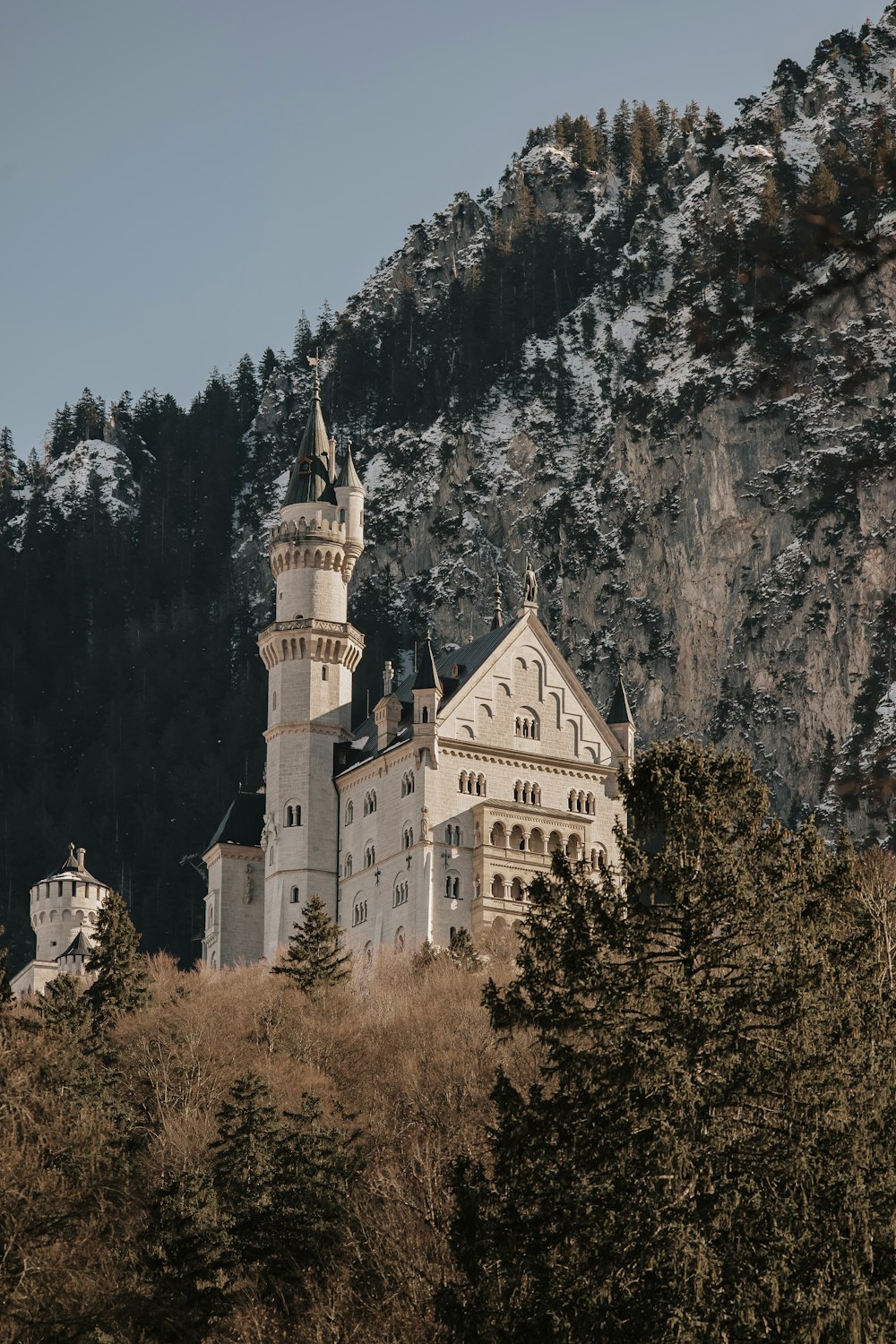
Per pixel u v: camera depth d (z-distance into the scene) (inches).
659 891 3457.2
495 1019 3454.7
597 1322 2970.0
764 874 3489.2
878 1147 3093.0
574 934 3435.0
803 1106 3090.6
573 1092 3326.8
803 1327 2861.7
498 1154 3368.6
